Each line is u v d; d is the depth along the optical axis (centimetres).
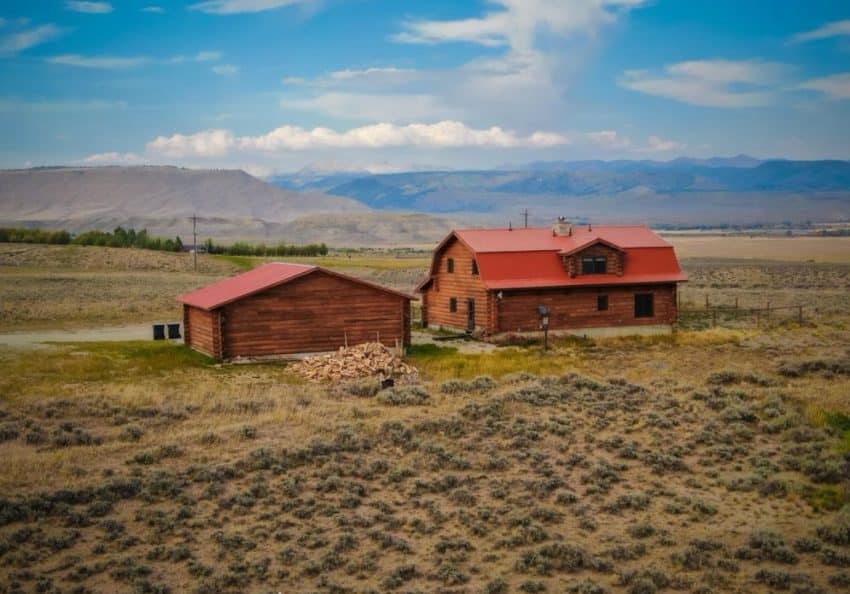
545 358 4097
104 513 1919
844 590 1641
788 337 4697
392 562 1745
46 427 2519
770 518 2027
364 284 4250
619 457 2438
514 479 2223
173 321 5719
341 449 2400
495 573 1709
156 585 1594
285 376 3625
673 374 3644
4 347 4119
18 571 1623
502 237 5166
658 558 1797
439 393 3159
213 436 2445
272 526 1889
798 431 2642
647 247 5247
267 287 4016
